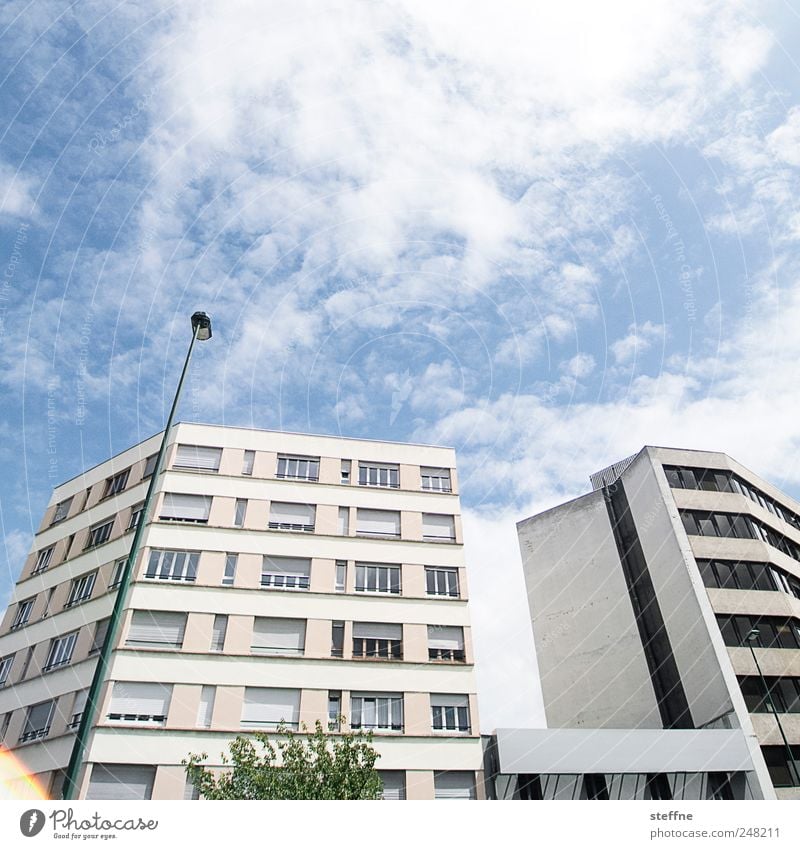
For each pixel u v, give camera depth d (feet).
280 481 86.07
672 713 81.10
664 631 86.02
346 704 67.51
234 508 81.97
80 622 74.54
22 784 62.23
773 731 70.03
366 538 82.58
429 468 93.86
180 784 58.59
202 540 77.77
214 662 67.41
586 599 98.32
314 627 72.74
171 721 62.54
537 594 105.19
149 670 65.67
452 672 71.92
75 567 82.28
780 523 98.07
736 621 79.56
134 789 58.13
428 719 67.87
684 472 96.32
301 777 47.42
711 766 64.44
